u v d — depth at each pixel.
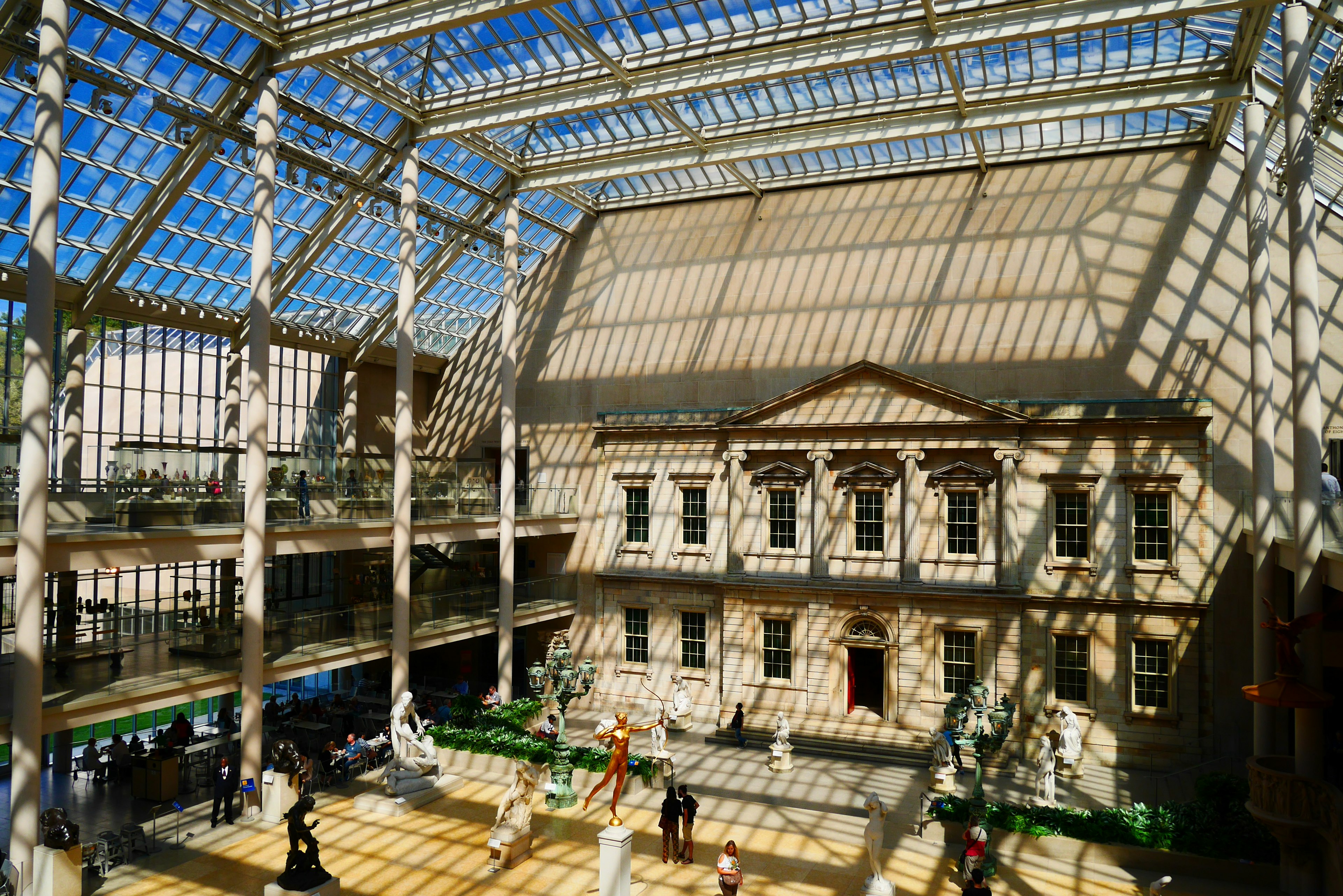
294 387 36.38
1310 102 20.02
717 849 20.69
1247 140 23.48
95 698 18.72
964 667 29.08
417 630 28.30
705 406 35.12
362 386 39.00
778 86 27.95
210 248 29.09
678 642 33.94
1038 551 28.64
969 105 26.58
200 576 34.97
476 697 30.08
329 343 36.59
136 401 30.47
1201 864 19.27
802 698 30.80
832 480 31.12
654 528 34.66
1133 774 26.88
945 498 29.69
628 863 17.38
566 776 23.91
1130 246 29.58
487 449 40.03
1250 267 22.83
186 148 24.78
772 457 32.25
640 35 24.64
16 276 25.56
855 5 22.23
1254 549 21.67
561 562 36.69
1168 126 29.02
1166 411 27.56
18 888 16.61
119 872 18.75
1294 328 18.62
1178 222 29.08
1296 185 18.61
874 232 33.03
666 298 36.22
